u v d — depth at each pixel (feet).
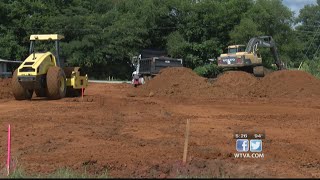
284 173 75.72
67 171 73.31
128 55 564.30
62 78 211.00
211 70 536.01
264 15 552.41
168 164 82.58
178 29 591.37
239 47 339.36
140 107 177.88
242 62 312.09
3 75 441.68
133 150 94.53
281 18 562.25
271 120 144.05
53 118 139.95
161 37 603.26
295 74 259.80
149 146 98.84
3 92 226.79
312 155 92.58
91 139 106.83
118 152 92.68
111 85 379.76
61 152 92.58
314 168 82.58
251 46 322.14
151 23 595.06
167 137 110.01
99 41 549.54
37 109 163.94
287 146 100.22
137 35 565.53
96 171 78.54
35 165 81.25
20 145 98.63
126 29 557.33
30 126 124.26
